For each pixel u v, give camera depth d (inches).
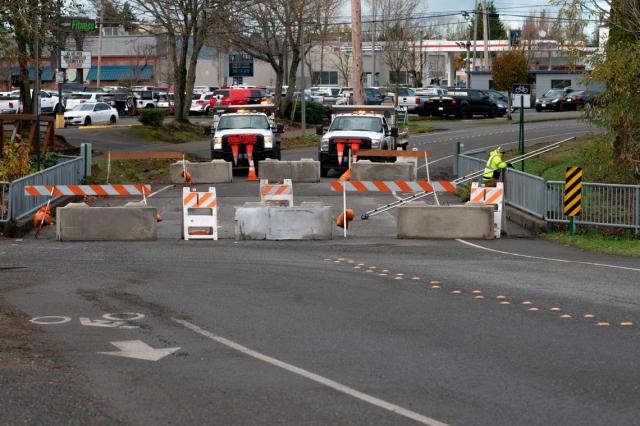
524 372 459.2
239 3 2559.1
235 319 596.7
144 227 1028.5
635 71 1219.2
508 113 3289.9
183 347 517.7
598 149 1298.0
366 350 509.4
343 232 1091.3
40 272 789.9
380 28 4510.3
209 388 430.6
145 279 754.2
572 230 1098.7
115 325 577.3
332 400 410.9
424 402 407.5
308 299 666.8
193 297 674.2
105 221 1023.6
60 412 391.5
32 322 584.4
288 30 2888.8
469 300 661.3
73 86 3708.2
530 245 1012.5
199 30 2586.1
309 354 500.1
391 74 4840.1
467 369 465.7
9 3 1405.0
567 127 2812.5
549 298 667.4
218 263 846.5
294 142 2496.3
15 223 1066.1
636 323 579.8
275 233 1031.0
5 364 473.1
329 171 1820.9
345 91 3885.3
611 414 389.7
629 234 1082.7
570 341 529.3
